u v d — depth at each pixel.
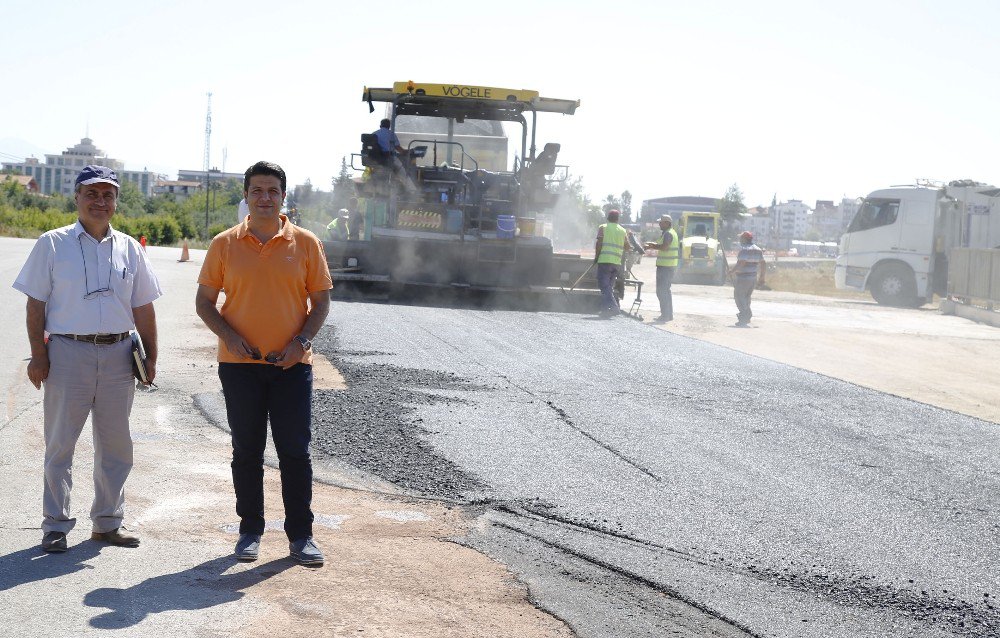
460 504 5.88
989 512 6.34
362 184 18.67
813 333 17.89
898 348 16.47
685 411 9.12
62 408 4.57
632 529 5.56
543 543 5.25
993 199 26.70
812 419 9.15
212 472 6.19
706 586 4.72
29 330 4.59
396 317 14.65
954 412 10.16
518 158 18.23
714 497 6.30
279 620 3.90
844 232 28.27
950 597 4.78
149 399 8.23
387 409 8.26
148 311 4.85
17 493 5.41
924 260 26.94
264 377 4.70
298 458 4.70
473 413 8.36
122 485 4.74
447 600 4.28
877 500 6.46
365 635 3.81
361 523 5.38
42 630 3.65
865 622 4.41
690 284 34.88
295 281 4.70
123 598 4.02
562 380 10.34
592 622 4.17
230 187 108.75
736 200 164.38
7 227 54.94
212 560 4.59
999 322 22.03
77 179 4.64
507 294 17.45
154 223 65.94
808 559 5.20
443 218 17.42
